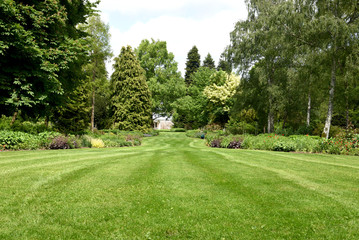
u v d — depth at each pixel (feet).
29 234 8.21
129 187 13.82
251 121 91.76
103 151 34.40
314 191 13.55
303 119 84.74
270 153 33.42
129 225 9.05
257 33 66.95
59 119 68.18
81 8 41.91
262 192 13.24
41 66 29.68
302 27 55.47
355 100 69.51
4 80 29.63
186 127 168.35
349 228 9.02
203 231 8.67
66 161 22.33
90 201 11.45
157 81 139.54
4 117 53.78
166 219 9.61
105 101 122.72
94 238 8.07
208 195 12.62
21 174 16.17
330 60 59.67
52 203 11.08
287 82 64.85
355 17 55.93
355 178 17.11
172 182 15.06
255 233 8.57
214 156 28.35
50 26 33.42
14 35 27.32
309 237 8.32
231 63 77.36
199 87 146.10
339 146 37.29
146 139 87.56
